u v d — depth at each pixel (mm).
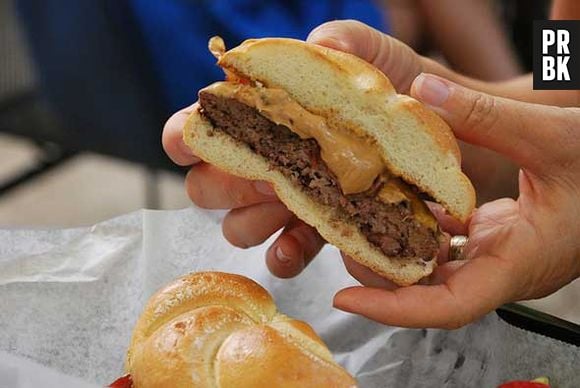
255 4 832
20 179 1130
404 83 630
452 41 896
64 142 917
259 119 521
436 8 881
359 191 520
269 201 580
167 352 505
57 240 604
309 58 510
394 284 545
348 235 529
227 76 529
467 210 517
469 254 560
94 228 609
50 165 1137
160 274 603
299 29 839
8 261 595
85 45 835
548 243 520
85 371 568
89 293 593
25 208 1137
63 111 873
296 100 518
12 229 607
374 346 570
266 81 516
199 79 837
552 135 504
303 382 489
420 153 512
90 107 862
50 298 590
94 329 583
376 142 515
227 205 585
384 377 558
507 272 516
